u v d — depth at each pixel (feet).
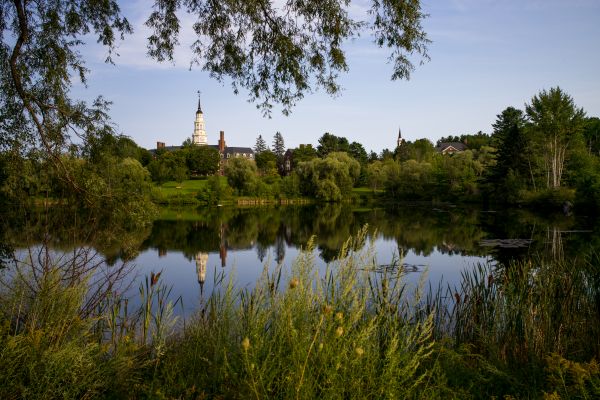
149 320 14.89
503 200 148.56
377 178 204.85
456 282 39.83
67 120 23.67
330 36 21.25
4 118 22.70
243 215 134.62
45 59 22.84
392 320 10.73
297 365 8.14
